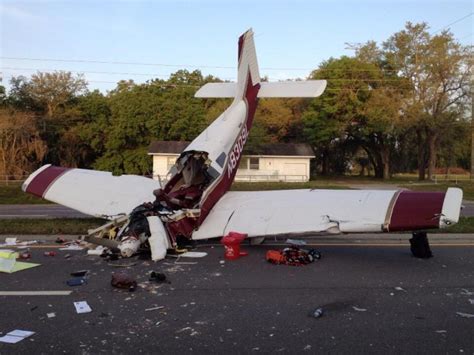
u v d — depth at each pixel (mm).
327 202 7707
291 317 4902
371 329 4562
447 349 4086
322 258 7707
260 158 43125
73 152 50625
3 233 9594
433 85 42750
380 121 44281
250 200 8812
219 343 4223
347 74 46219
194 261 7375
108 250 7902
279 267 7059
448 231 9906
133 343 4215
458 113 42812
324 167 58188
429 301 5449
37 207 19172
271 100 52031
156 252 7340
